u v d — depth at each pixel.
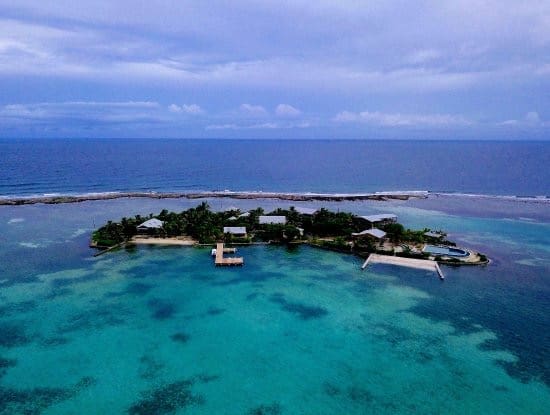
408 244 96.50
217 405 44.22
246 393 46.19
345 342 56.38
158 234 101.38
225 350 54.31
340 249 93.12
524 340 57.00
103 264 83.69
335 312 64.75
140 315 63.06
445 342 56.41
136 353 53.28
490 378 48.91
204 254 90.56
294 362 51.91
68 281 75.00
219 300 68.50
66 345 54.66
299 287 73.88
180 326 60.09
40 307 64.94
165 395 45.59
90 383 47.28
